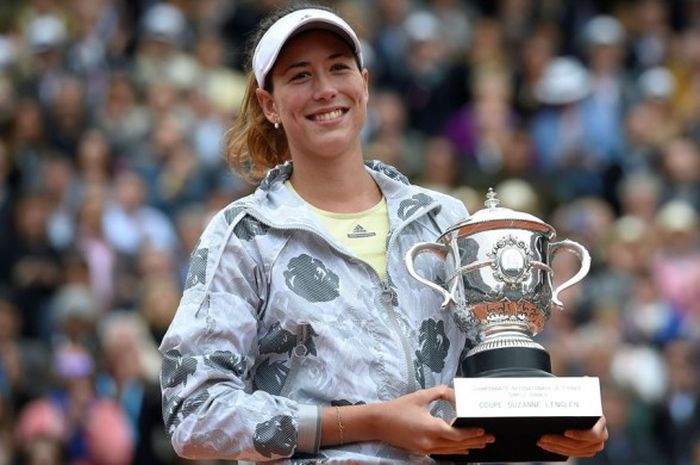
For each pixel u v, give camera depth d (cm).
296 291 1262
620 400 3303
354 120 1309
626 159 4431
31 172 3841
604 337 3425
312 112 1296
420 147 4434
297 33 1295
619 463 3259
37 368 3194
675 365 3462
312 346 1256
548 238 1290
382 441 1238
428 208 1312
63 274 3503
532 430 1209
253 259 1277
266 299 1275
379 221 1315
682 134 4512
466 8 5131
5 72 4188
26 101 4050
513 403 1180
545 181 4266
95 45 4447
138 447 3091
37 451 3031
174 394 1257
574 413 1182
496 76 4644
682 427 3412
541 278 1269
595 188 4375
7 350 3166
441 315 1280
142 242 3700
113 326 3203
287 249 1275
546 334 3369
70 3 4544
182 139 4031
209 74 4478
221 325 1264
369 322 1259
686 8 5191
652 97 4581
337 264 1275
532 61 4709
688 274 3806
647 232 3919
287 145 1411
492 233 1266
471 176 4222
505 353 1234
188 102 4203
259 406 1230
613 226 4044
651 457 3306
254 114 1399
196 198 3941
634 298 3725
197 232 3712
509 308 1259
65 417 3083
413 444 1200
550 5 5119
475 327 1268
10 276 3553
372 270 1274
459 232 1271
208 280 1275
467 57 4825
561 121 4547
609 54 4753
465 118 4544
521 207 4016
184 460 3048
